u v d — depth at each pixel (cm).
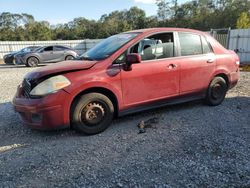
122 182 296
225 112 531
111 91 432
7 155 371
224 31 1750
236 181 291
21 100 417
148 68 461
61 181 303
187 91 518
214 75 554
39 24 6266
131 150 373
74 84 402
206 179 296
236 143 384
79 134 436
